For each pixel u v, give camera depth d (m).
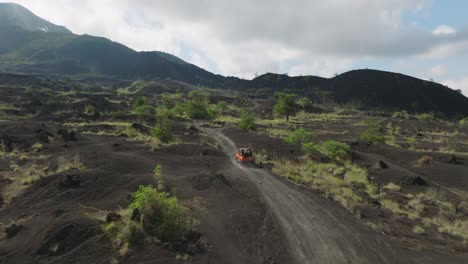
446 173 30.50
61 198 18.16
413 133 69.38
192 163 29.47
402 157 37.59
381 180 27.72
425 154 36.97
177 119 75.81
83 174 21.12
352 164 32.88
